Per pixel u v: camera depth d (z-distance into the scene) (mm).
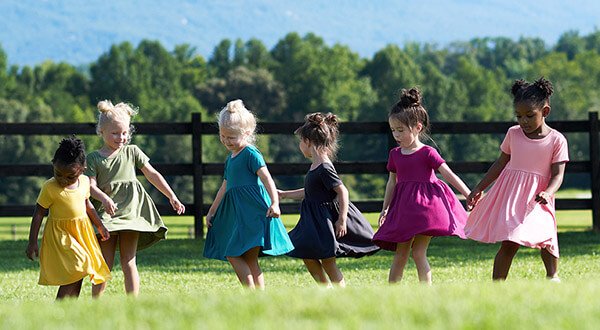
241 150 14156
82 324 8469
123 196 13914
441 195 14203
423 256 14273
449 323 7953
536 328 7723
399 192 14305
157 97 199500
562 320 8023
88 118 184875
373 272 18359
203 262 20812
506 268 13750
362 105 198625
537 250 22172
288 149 174750
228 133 14117
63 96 191625
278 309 8891
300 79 199625
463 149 167875
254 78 197000
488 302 8953
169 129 25969
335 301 9156
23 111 173375
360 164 26016
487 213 13844
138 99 193875
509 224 13391
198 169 26031
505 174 13781
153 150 157875
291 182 156625
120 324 8383
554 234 13570
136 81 199000
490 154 168375
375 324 7973
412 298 9250
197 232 26156
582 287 10070
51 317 8984
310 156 14953
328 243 14430
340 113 196375
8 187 144125
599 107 194625
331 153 14898
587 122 26672
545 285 10312
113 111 14016
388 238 14133
